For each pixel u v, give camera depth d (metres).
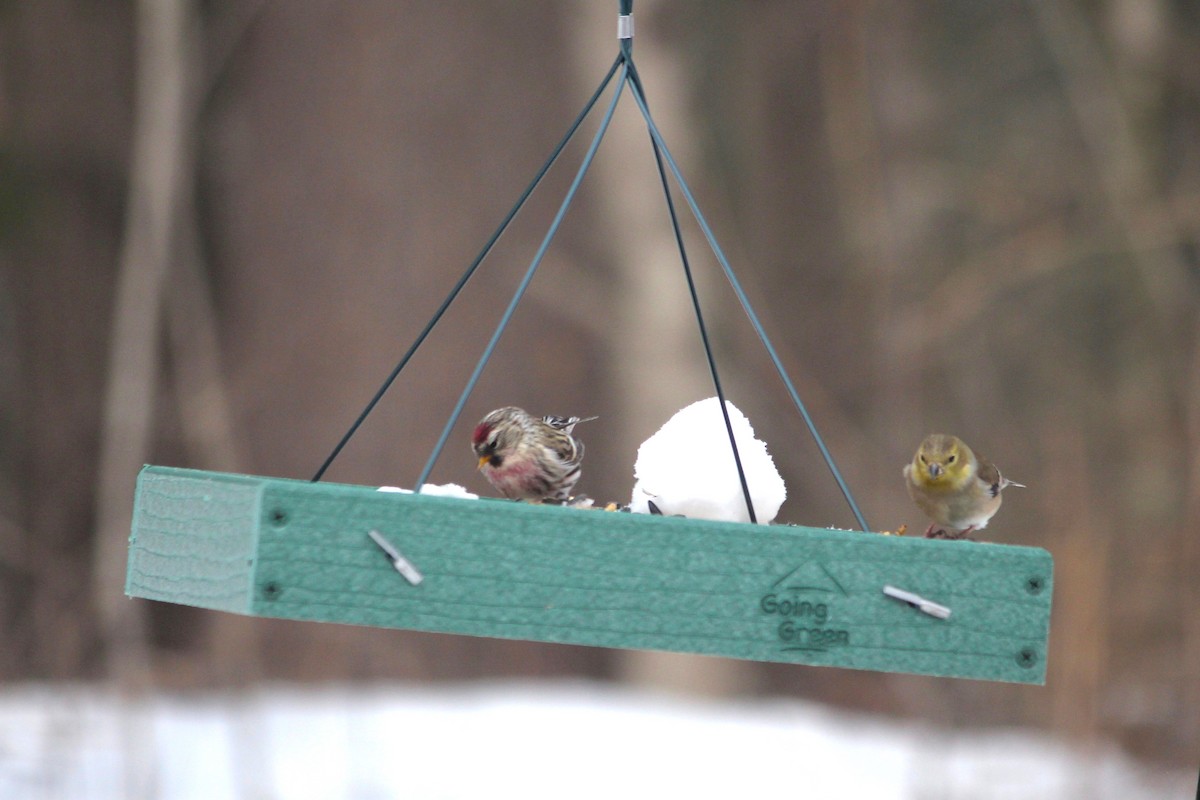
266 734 13.84
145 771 12.41
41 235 19.11
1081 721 12.79
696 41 19.42
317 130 17.38
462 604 5.99
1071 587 13.29
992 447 18.77
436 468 16.70
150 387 18.16
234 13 18.03
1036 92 20.55
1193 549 14.15
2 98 19.17
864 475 18.19
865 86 19.67
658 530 6.11
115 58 19.47
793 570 6.16
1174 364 18.77
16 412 18.77
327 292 17.12
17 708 13.57
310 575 5.90
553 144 17.64
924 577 6.20
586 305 17.56
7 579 17.27
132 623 16.09
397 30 17.31
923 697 13.99
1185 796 12.49
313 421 16.97
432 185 17.19
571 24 17.84
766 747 14.59
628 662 17.36
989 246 19.70
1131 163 19.66
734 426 7.17
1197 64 20.06
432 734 14.10
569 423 9.19
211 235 18.41
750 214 19.48
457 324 17.00
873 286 19.11
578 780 13.55
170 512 6.58
